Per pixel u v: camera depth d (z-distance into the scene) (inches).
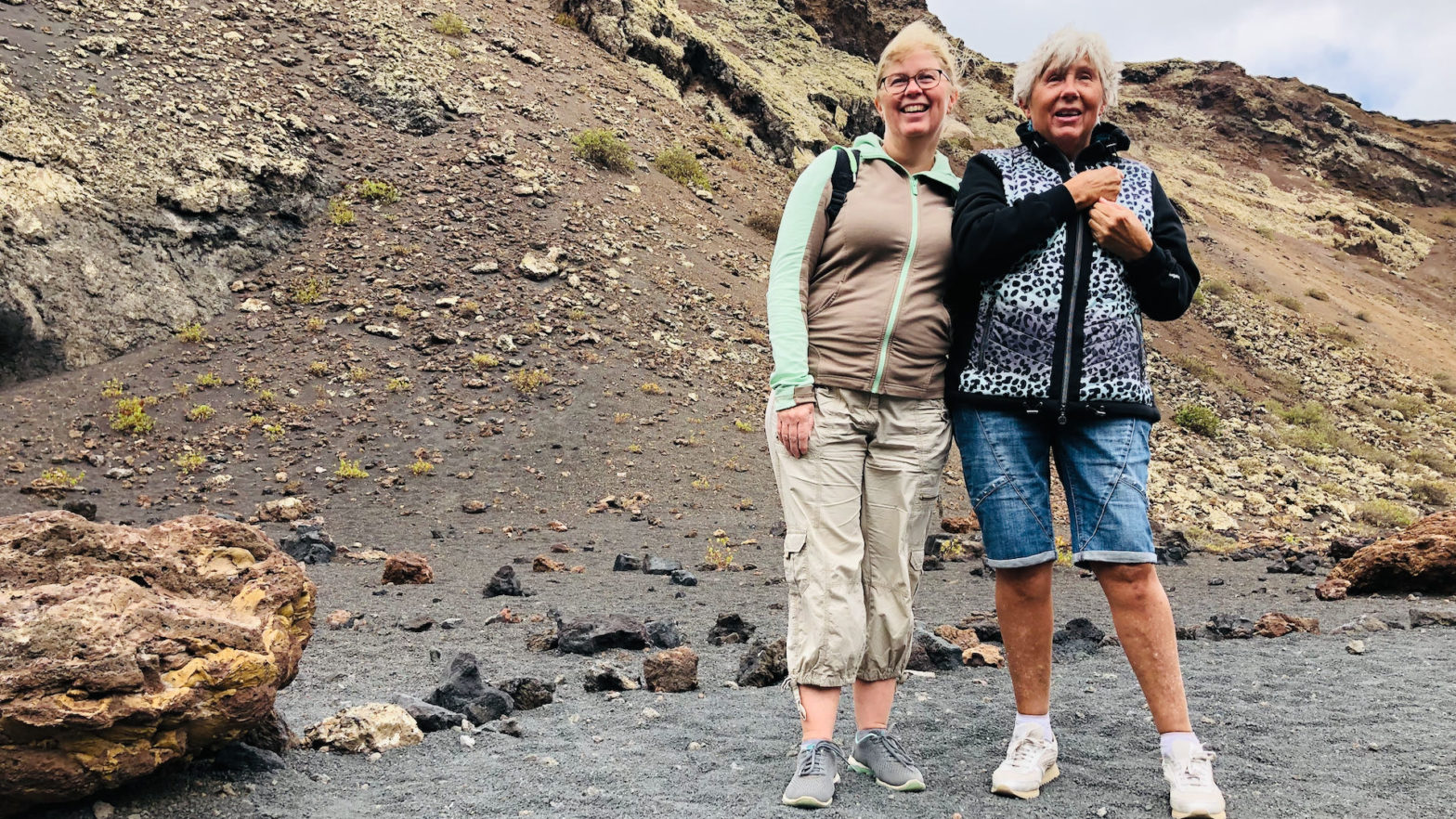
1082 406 100.7
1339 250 2445.9
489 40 1072.2
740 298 797.9
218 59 815.7
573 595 272.8
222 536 114.0
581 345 645.9
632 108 1093.8
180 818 92.0
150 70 754.2
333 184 748.0
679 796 102.0
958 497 537.6
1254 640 205.5
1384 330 1694.1
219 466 479.5
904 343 102.8
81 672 87.5
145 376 553.6
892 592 106.5
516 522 433.4
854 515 104.1
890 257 103.6
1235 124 3201.3
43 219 580.7
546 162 870.4
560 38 1181.7
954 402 106.2
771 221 968.3
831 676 101.4
